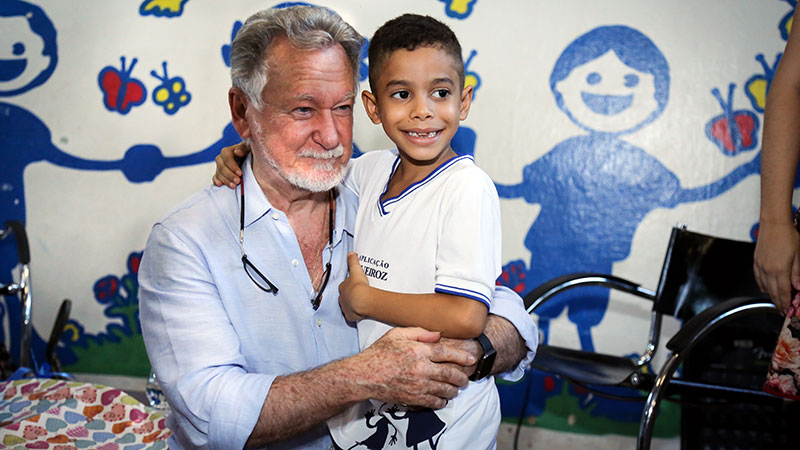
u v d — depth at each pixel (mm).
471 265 1191
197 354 1268
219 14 2842
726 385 2043
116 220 2963
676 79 2695
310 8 1316
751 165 2689
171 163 2916
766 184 1457
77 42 2912
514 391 2885
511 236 2824
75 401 1725
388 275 1306
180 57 2871
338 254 1469
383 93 1295
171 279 1307
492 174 2805
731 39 2666
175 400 1251
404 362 1181
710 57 2678
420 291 1271
